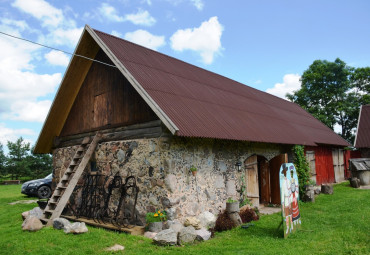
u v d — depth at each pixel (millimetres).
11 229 8070
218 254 5680
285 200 6961
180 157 7676
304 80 33406
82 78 11141
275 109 15914
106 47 8922
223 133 8195
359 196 12180
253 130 10031
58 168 12070
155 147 7750
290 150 12469
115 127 9297
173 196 7312
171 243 6246
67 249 6051
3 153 33812
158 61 11070
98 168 9477
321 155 16688
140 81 8320
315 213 9352
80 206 9555
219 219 7918
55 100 11188
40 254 5797
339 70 31656
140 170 8039
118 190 8539
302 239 6609
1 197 16172
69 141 11703
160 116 6980
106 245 6207
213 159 8648
